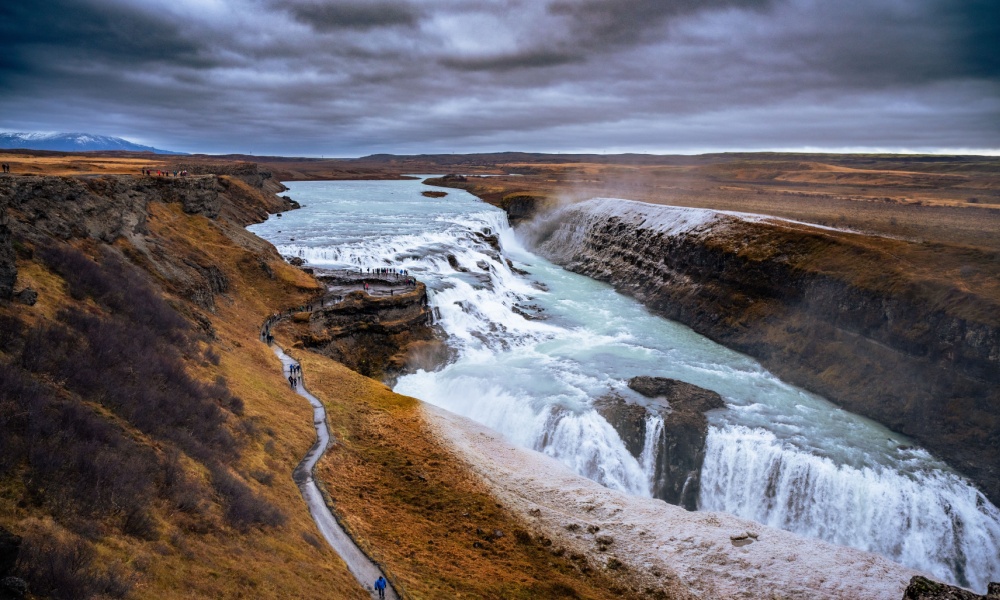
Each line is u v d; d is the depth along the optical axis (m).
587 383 64.25
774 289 81.75
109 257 50.03
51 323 32.53
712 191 178.88
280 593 23.05
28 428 22.78
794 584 35.31
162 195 76.31
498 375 66.06
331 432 45.72
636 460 54.25
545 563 35.38
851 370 65.94
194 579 21.17
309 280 81.00
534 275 120.19
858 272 72.62
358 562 29.88
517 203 169.75
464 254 107.56
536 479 46.62
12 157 149.25
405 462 44.50
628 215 128.38
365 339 72.00
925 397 58.56
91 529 20.06
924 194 166.12
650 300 100.62
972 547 46.28
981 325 56.81
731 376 69.69
